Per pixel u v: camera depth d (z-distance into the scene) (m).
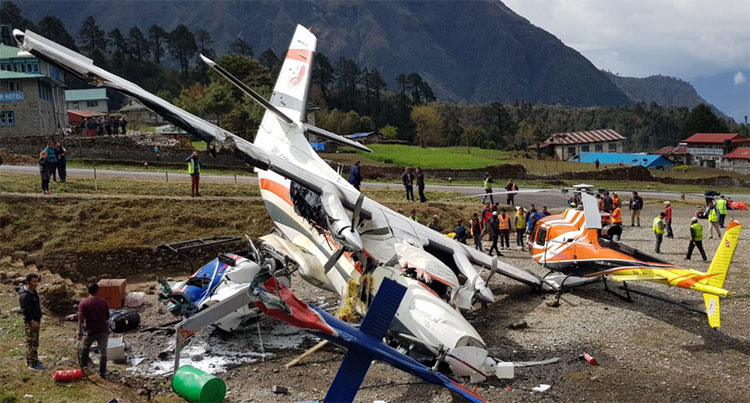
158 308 17.34
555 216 20.30
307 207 16.27
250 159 13.86
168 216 24.48
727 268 14.77
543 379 12.81
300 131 19.81
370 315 10.61
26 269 18.58
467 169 52.91
